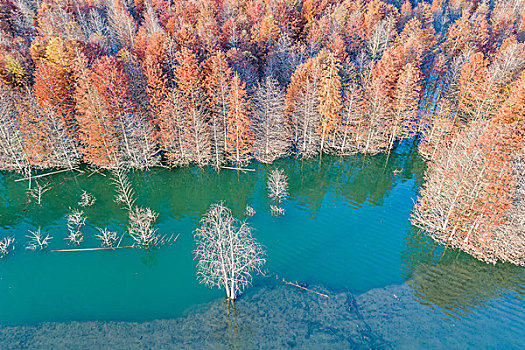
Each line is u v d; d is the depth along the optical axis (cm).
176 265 3070
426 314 2489
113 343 2239
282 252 3247
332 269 3017
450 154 3512
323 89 5209
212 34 6094
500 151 2822
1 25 6838
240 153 5128
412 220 3728
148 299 2652
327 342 2216
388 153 5634
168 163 5216
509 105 3747
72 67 4681
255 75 6022
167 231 3628
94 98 4391
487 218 2986
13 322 2417
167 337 2284
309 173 5181
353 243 3412
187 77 4719
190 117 4772
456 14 10031
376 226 3728
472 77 5028
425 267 3058
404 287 2792
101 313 2509
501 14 8969
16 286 2788
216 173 5128
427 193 3688
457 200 3209
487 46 7525
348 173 5169
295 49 6750
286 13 7638
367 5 8488
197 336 2291
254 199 4428
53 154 4819
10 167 4791
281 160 5472
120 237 3488
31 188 4541
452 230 3300
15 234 3531
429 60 6819
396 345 2209
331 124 5309
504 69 4922
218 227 2505
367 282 2853
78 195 4403
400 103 5231
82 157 5062
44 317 2466
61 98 4753
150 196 4509
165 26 7331
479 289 2786
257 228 3647
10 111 4628
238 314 2469
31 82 5238
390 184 4794
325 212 4025
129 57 5397
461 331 2338
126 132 4800
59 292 2723
